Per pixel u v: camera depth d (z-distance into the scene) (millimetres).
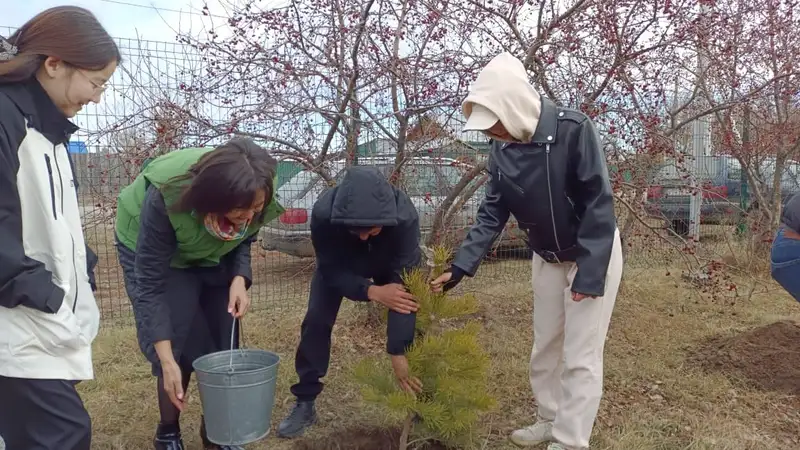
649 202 5258
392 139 4602
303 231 5289
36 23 1835
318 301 3078
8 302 1763
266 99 4387
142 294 2506
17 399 1846
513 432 3195
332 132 4629
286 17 4328
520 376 3992
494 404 2738
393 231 2662
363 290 2686
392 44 4602
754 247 6844
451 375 2762
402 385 2734
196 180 2209
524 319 5316
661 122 4938
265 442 3131
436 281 2799
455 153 4734
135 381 3951
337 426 3285
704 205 6508
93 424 3328
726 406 3605
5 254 1702
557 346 3064
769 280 6586
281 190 5160
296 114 4402
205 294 2875
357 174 2494
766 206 6926
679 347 4617
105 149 4785
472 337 2803
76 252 2012
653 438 3174
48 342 1850
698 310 5594
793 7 6109
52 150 1896
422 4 4406
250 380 2377
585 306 2754
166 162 2586
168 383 2449
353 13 4293
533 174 2664
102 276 7270
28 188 1828
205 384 2385
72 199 2014
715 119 6934
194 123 4473
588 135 2609
